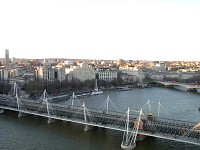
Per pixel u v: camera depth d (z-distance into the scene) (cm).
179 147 19875
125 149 19475
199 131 19050
